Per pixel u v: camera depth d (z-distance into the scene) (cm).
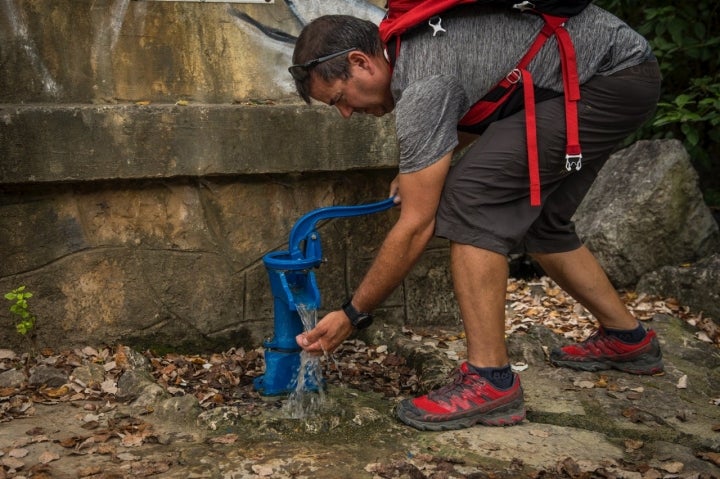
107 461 244
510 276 500
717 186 573
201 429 268
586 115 262
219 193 337
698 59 561
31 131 303
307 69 262
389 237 259
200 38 329
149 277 335
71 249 325
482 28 252
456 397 273
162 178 328
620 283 461
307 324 279
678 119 496
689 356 366
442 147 249
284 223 348
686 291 434
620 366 329
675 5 549
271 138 329
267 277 349
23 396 290
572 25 258
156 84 328
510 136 258
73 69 318
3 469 235
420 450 256
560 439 267
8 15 309
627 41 263
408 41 254
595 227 464
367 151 341
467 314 270
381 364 336
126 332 335
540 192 267
